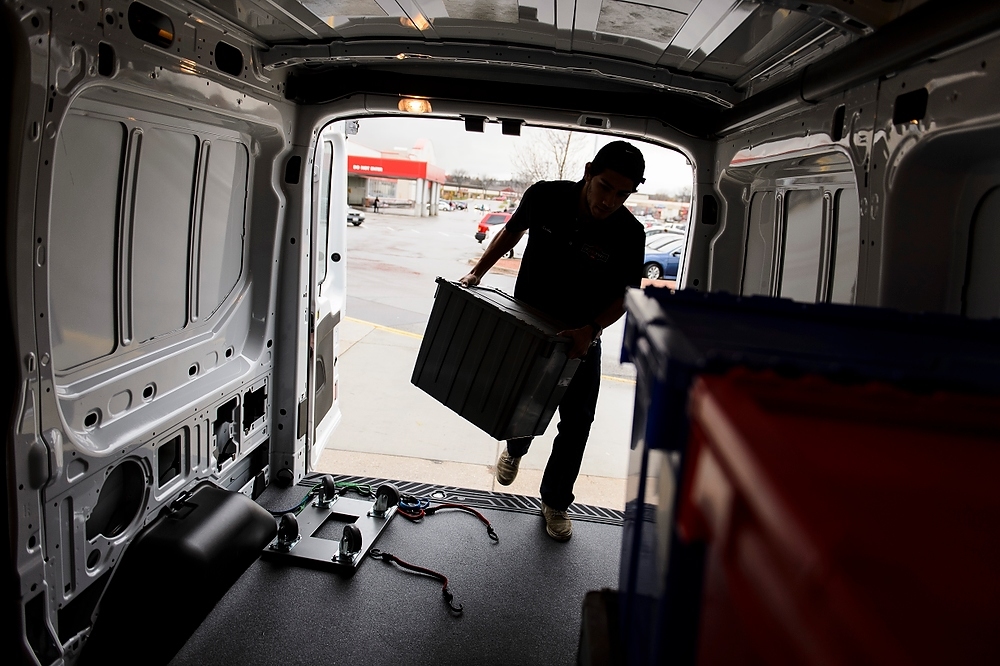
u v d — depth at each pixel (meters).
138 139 2.41
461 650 2.66
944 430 0.77
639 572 1.21
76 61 1.90
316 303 3.91
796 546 0.55
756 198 3.43
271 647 2.59
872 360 0.95
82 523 2.20
